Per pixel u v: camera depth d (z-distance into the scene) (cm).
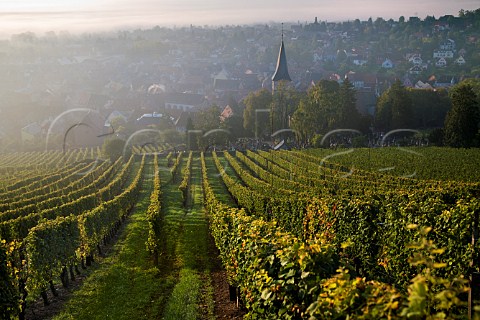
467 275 1473
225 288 1850
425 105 11131
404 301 595
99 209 2747
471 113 8344
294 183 4388
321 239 922
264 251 1029
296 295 818
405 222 1742
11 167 8338
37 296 1817
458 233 1560
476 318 493
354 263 2092
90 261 2417
